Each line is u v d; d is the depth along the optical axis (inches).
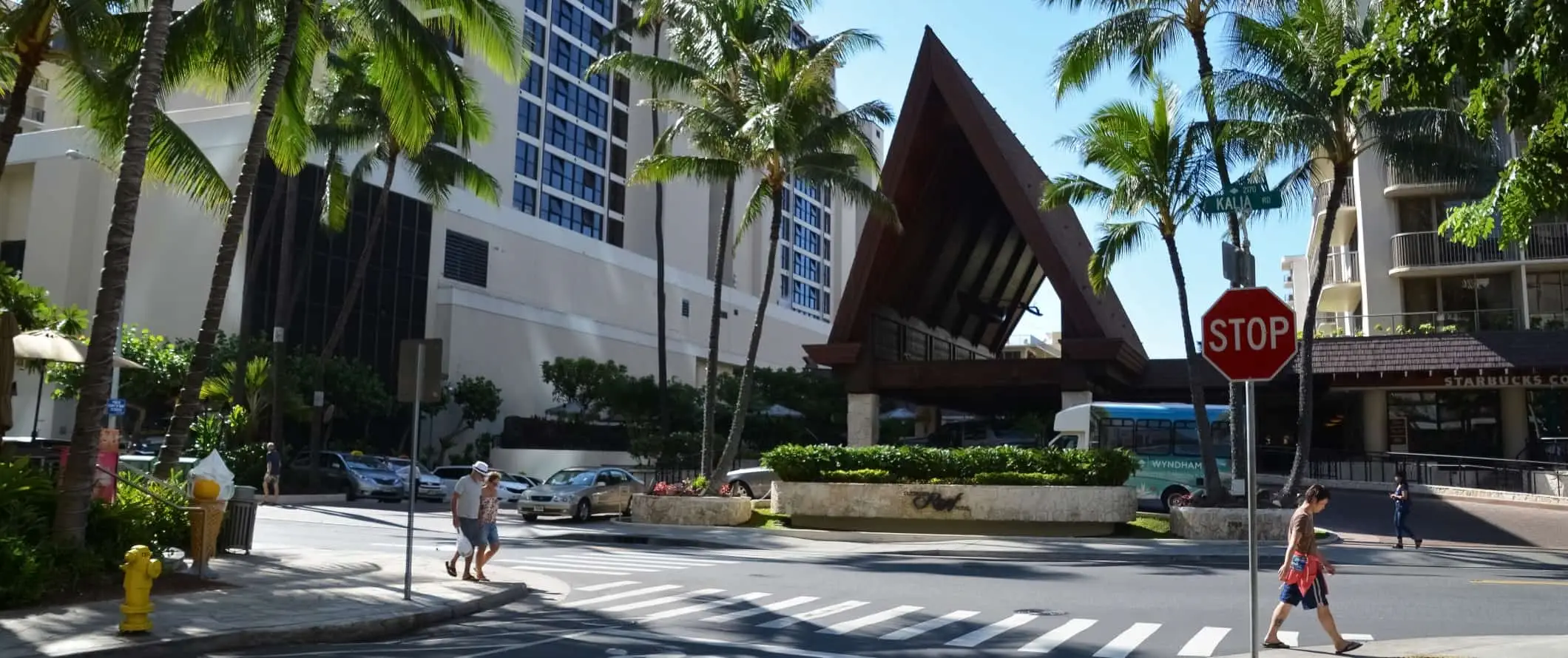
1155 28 944.3
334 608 439.2
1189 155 920.9
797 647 389.7
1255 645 306.0
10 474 480.1
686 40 1091.3
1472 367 1285.7
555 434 1971.0
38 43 627.8
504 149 2340.1
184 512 542.0
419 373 488.1
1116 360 1348.4
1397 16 326.0
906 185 1379.2
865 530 979.3
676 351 2632.9
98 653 338.3
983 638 411.8
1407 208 1518.2
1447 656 362.3
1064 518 932.6
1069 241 1491.1
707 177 1093.8
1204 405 946.7
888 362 1434.5
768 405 1881.2
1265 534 879.1
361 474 1396.4
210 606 434.0
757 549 854.5
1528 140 346.0
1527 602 526.0
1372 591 572.1
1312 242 1881.2
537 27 2539.4
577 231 2652.6
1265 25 890.7
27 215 1759.4
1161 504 1159.6
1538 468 1273.4
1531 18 296.7
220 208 737.0
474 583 541.6
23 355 682.8
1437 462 1362.0
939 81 1346.0
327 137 1273.4
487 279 2110.0
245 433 1385.3
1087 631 431.8
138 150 508.1
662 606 500.1
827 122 1079.0
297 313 1697.8
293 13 655.8
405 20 695.7
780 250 3533.5
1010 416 1962.4
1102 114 932.0
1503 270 1461.6
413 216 1940.2
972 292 1868.8
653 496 1054.4
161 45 521.0
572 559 734.5
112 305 494.0
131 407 1435.8
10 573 415.2
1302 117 842.2
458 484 564.1
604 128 2797.7
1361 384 1395.2
